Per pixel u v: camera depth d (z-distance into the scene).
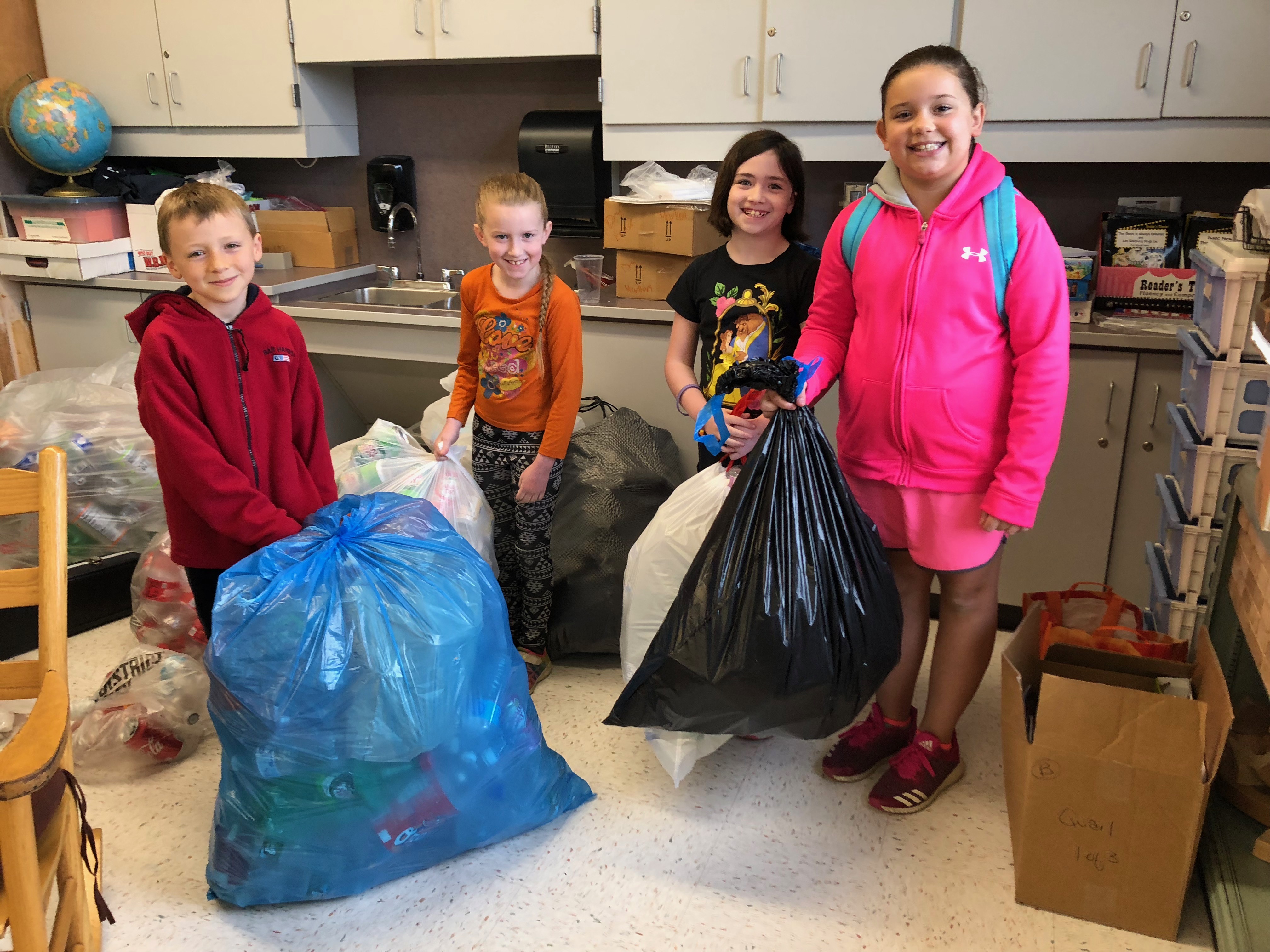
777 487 1.55
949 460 1.62
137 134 3.38
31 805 1.10
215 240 1.66
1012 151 2.41
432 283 3.39
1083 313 2.33
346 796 1.48
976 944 1.50
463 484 2.10
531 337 2.06
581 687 2.25
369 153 3.46
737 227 1.94
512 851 1.70
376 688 1.42
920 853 1.71
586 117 2.91
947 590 1.75
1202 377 1.84
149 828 1.77
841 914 1.56
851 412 1.71
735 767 1.95
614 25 2.65
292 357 1.83
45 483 1.29
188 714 1.96
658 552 1.80
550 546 2.26
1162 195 2.60
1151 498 2.30
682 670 1.56
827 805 1.83
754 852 1.71
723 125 2.65
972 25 2.33
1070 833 1.51
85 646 2.43
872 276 1.62
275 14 3.03
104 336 3.27
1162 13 2.20
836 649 1.54
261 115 3.16
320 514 1.65
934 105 1.47
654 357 2.65
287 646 1.42
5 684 1.29
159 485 2.58
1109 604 1.84
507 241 1.95
